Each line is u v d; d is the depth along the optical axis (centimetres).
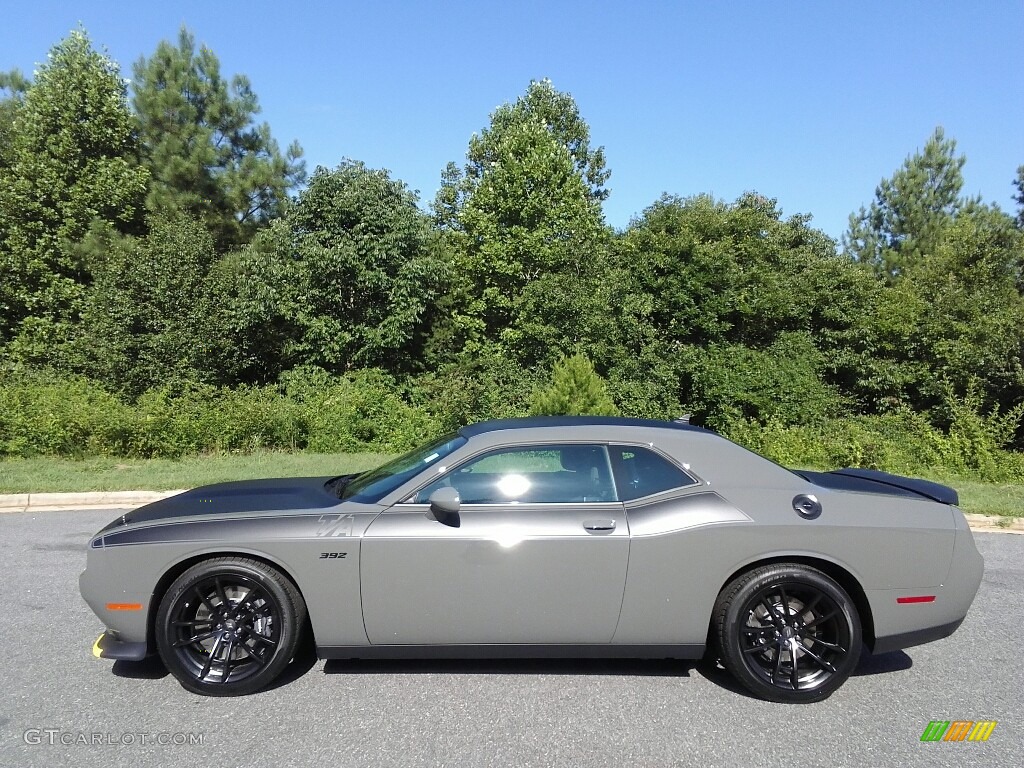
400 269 1756
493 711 364
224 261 1800
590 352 1753
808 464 1280
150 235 1794
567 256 1886
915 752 332
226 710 362
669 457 409
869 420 1712
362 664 420
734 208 2303
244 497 431
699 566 381
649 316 1925
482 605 377
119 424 1194
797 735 346
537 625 380
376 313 1777
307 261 1730
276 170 2242
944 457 1304
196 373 1658
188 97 2167
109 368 1620
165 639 376
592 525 380
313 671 410
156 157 2077
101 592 382
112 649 383
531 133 2181
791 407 1731
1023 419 1658
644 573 379
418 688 389
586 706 371
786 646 382
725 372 1781
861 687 405
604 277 1830
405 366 1892
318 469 1105
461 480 398
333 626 379
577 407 1263
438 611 378
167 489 945
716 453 415
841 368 1912
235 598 387
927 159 3209
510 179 2027
